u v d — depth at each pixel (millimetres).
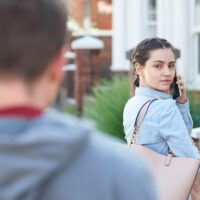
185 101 3695
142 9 12156
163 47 3512
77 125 1287
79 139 1249
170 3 11453
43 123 1269
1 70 1271
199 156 3383
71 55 13570
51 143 1218
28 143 1209
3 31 1263
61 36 1340
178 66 11211
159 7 11664
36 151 1218
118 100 7668
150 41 3564
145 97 3439
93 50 11922
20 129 1248
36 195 1238
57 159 1229
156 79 3488
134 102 3426
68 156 1241
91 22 14016
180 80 3680
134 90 3805
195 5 11312
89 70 11859
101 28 14055
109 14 14023
